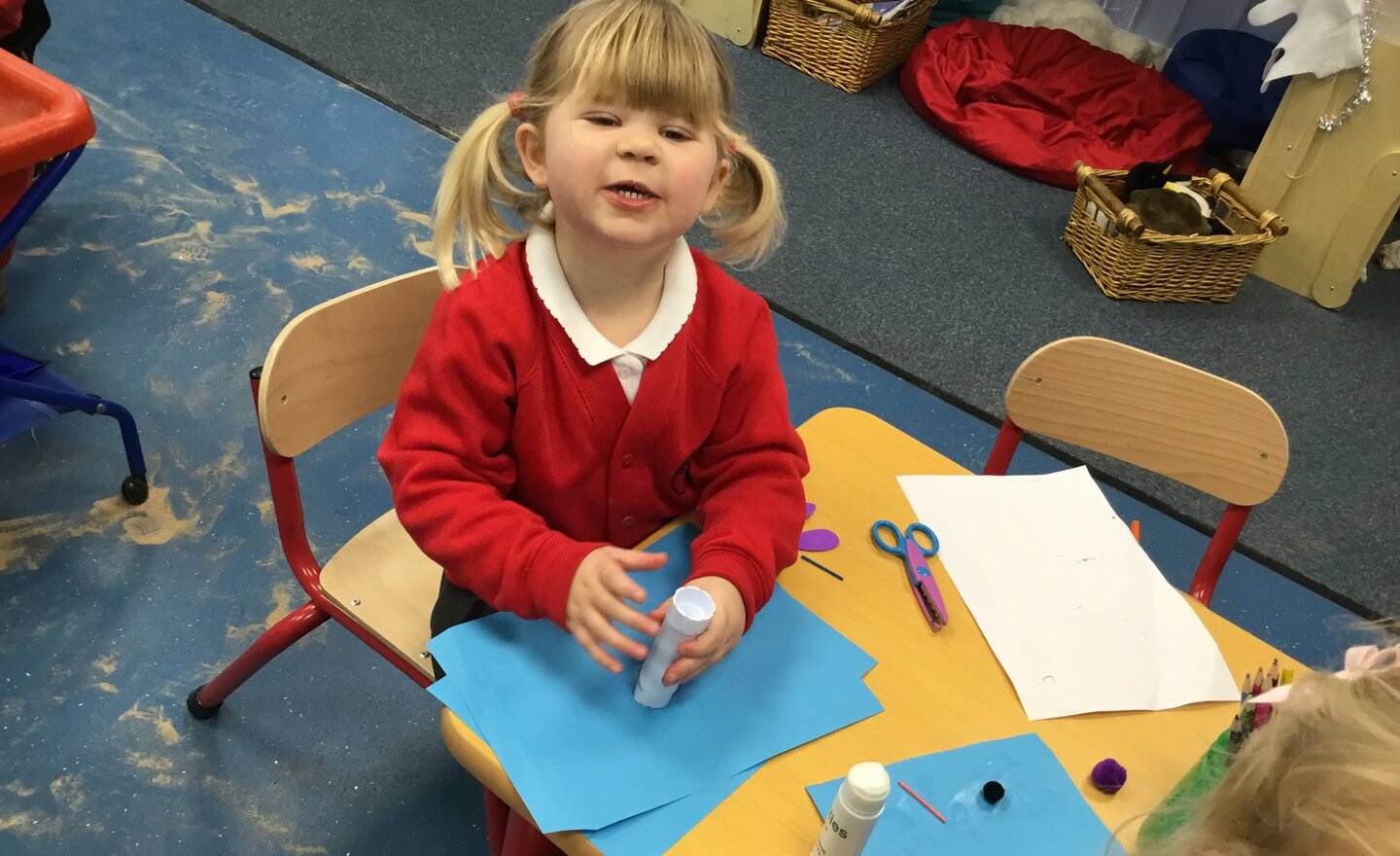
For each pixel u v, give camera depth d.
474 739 0.77
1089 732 0.89
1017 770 0.83
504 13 3.34
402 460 0.94
